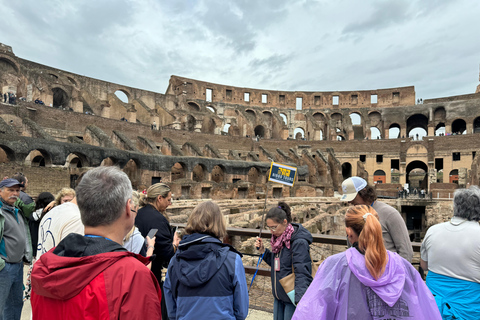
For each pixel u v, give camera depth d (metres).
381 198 42.56
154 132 48.91
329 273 2.58
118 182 2.32
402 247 3.86
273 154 54.72
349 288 2.47
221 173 44.56
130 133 46.16
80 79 56.94
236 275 2.97
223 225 3.26
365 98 75.75
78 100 47.59
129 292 1.90
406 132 74.31
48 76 48.06
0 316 4.23
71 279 1.84
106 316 1.83
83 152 29.77
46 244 3.72
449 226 3.62
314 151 61.44
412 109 69.44
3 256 4.37
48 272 1.90
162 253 4.23
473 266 3.35
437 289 3.54
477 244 3.34
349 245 4.82
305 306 2.52
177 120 59.91
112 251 2.06
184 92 68.25
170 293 3.17
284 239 4.02
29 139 26.39
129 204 2.39
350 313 2.41
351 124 70.44
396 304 2.37
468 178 46.12
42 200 7.39
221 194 36.41
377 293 2.35
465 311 3.32
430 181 51.47
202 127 68.12
